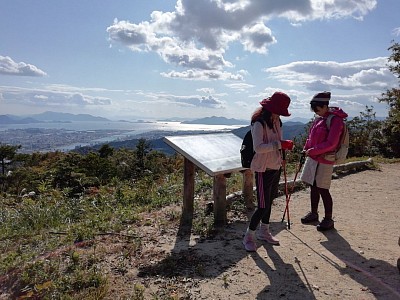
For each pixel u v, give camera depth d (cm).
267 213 449
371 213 589
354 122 1611
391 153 1531
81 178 1125
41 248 457
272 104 409
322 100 473
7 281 370
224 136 595
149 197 716
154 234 489
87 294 332
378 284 347
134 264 396
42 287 337
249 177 602
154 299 322
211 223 512
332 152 480
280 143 407
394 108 1585
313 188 523
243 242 436
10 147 3916
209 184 766
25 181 1747
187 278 364
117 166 1620
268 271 377
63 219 623
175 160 1539
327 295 330
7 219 630
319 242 455
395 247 439
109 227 518
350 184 821
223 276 366
